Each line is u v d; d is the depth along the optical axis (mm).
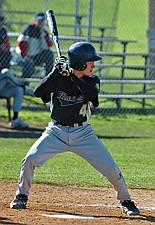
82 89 16438
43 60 41781
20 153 28109
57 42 18219
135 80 42688
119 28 67438
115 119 40656
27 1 62750
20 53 41938
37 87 16797
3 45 39000
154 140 33281
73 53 16719
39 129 36062
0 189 20875
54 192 20688
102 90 46594
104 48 51500
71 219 16250
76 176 23609
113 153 28766
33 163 16844
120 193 17266
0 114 39844
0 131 34750
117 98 42031
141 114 42375
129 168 25422
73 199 19594
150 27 51500
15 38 48500
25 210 17234
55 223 15578
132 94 42938
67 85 16500
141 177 23688
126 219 16562
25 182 17234
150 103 45906
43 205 18281
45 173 24000
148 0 52000
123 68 44594
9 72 35656
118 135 34812
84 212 17453
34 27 41469
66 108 16641
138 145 31375
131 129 37281
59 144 16906
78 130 16844
